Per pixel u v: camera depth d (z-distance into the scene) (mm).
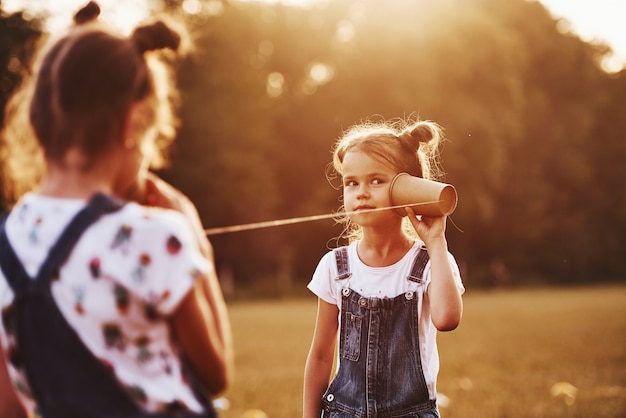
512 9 38406
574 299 24094
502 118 32750
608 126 40688
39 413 1481
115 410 1396
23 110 1602
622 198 40000
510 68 33031
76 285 1413
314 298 29359
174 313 1450
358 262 2549
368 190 2436
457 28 32281
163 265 1431
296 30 34875
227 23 31703
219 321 1527
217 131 29719
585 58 40156
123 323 1412
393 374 2443
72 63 1452
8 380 1531
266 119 33156
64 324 1413
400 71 32062
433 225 2330
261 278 31344
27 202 1498
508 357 9734
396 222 2492
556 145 37438
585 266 37938
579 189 38875
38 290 1425
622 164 40438
